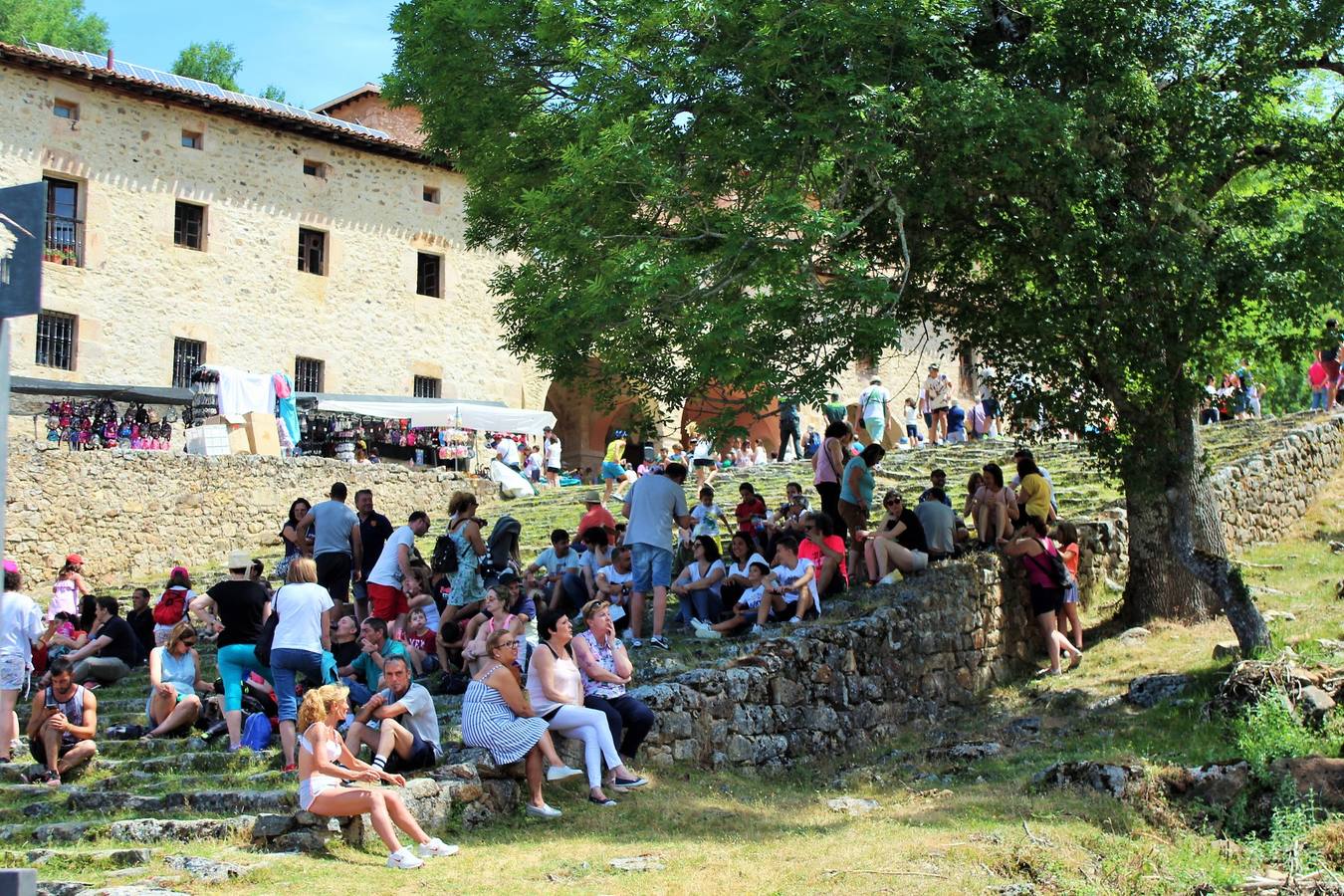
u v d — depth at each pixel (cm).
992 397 1523
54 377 2961
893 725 1333
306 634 1057
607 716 1038
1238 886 838
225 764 1073
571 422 4022
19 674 1186
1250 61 1373
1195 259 1319
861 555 1556
